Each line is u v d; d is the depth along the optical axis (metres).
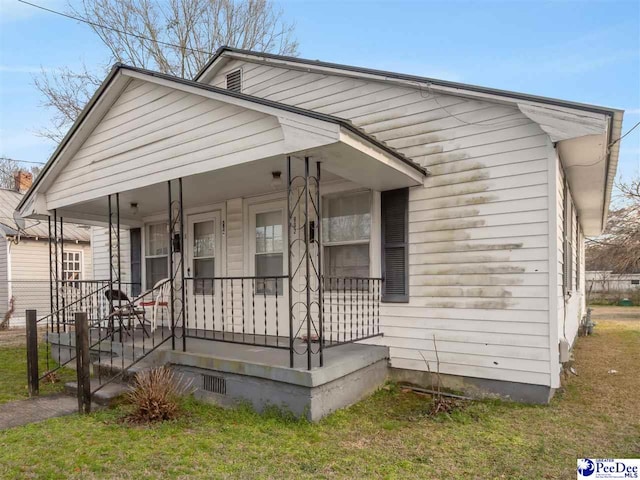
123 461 3.15
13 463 3.14
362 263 5.74
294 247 6.23
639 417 4.10
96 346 6.13
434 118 5.20
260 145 4.40
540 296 4.48
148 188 6.00
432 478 2.89
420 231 5.23
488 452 3.30
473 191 4.91
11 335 12.00
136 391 4.37
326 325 5.94
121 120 5.98
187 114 5.13
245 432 3.73
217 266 7.26
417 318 5.21
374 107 5.68
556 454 3.27
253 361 4.41
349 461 3.15
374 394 4.92
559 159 5.04
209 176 5.35
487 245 4.80
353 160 4.27
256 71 7.00
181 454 3.26
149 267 8.82
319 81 6.24
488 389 4.73
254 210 6.77
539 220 4.51
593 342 9.16
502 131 4.75
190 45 14.80
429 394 4.94
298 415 4.00
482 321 4.79
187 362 4.89
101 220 8.36
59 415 4.33
